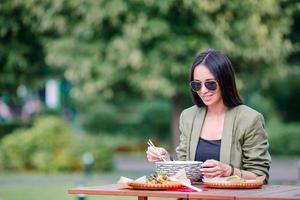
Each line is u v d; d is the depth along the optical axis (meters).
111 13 21.78
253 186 7.06
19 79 25.81
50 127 27.16
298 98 42.28
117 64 22.59
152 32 21.58
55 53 23.44
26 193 19.73
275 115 41.34
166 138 44.41
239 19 21.67
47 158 26.70
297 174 27.09
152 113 44.53
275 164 32.50
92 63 22.91
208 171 7.40
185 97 24.61
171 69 21.91
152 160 7.94
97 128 45.31
